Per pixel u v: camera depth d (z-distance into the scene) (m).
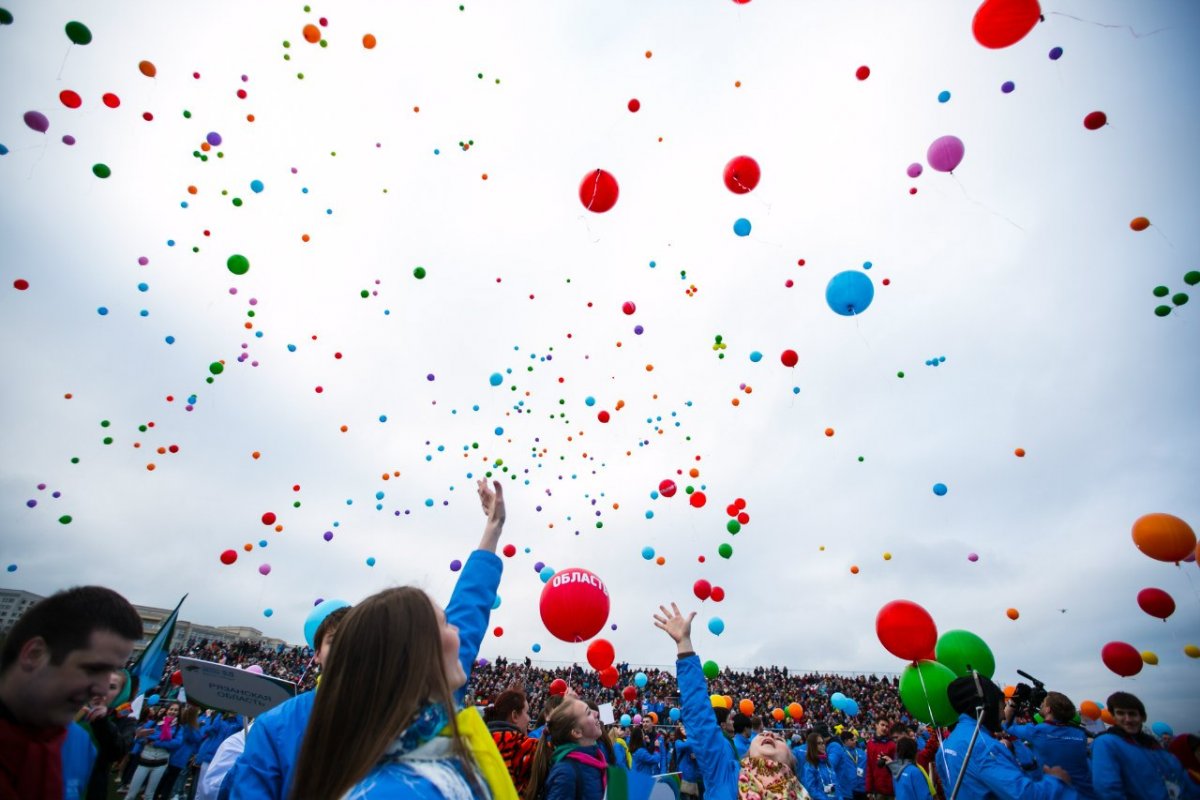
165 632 4.20
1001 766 2.68
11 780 1.30
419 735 1.00
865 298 5.32
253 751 1.51
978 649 4.14
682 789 6.03
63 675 1.37
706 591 6.65
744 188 5.75
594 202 5.41
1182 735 3.49
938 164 5.35
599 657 5.67
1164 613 4.86
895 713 18.41
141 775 7.00
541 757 3.08
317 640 1.97
